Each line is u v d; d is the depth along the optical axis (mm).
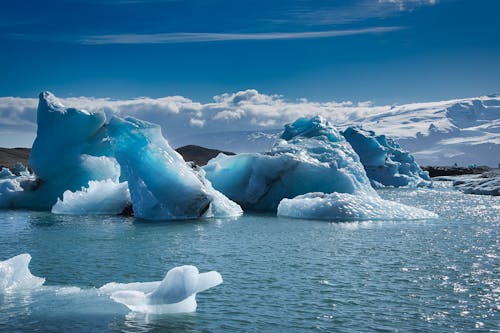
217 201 24844
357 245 16141
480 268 12734
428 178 60312
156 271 12398
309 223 21734
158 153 23391
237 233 18656
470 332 8141
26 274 10617
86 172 28531
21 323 8242
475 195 41281
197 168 25562
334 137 32750
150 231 19188
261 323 8477
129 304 8797
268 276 11859
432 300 9875
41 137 29406
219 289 10648
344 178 27484
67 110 29094
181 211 23125
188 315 8797
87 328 8039
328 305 9516
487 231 19344
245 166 30078
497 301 9820
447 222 22344
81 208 25500
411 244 16312
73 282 11266
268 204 28875
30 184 29078
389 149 59656
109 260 13680
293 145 30672
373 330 8203
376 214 23625
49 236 17922
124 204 25375
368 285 11039
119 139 23594
